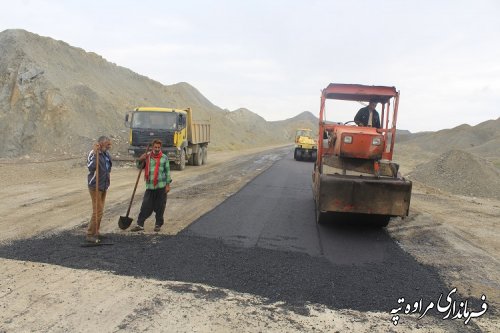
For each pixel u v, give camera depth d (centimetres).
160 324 415
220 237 733
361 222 905
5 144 2327
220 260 611
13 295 466
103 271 547
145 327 408
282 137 10906
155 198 754
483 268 645
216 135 5250
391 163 817
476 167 2138
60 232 723
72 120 2441
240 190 1249
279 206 1037
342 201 761
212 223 828
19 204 949
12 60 2731
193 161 2119
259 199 1116
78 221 802
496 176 2131
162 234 734
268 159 2772
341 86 897
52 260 581
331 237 776
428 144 8394
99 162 667
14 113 2458
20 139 2342
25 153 2275
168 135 1744
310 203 1100
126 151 2295
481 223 1035
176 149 1748
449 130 8762
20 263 564
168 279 531
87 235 670
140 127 1748
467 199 1559
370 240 773
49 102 2477
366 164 833
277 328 420
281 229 813
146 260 596
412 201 1320
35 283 500
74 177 1480
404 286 551
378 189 755
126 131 2653
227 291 503
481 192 1952
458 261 674
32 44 3005
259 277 554
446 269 631
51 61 3044
